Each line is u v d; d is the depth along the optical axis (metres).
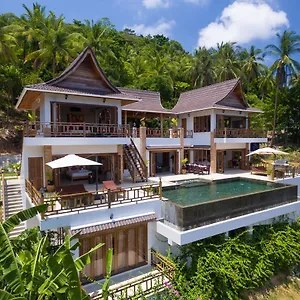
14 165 22.06
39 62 32.72
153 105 25.67
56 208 10.24
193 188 15.98
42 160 14.13
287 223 13.82
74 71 15.62
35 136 13.86
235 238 11.16
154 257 10.78
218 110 23.73
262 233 12.67
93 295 7.93
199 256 10.12
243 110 24.66
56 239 10.30
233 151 26.91
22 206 14.50
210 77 44.72
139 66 47.22
